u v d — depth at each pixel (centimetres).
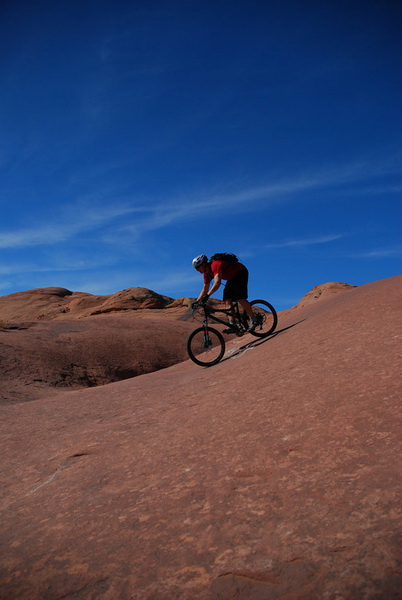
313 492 192
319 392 316
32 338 1725
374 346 388
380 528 157
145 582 157
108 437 360
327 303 945
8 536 216
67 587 163
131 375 1728
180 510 204
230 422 314
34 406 606
